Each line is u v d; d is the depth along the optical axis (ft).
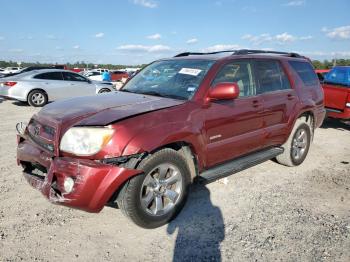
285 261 10.06
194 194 14.56
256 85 15.72
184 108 12.23
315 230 11.85
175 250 10.54
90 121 10.59
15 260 9.77
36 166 11.93
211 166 13.75
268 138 16.31
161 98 13.09
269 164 19.16
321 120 20.83
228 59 14.56
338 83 31.68
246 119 14.65
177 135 11.47
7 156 19.16
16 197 13.75
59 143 10.71
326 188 15.80
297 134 18.45
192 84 13.38
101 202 10.20
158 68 15.90
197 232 11.57
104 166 10.11
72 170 10.16
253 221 12.38
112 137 10.23
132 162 10.60
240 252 10.48
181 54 17.43
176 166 11.78
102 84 48.65
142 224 11.23
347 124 31.14
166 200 12.05
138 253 10.35
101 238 11.08
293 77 18.29
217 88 12.64
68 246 10.57
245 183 16.02
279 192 15.10
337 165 19.51
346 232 11.78
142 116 11.03
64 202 10.21
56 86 43.91
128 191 10.62
